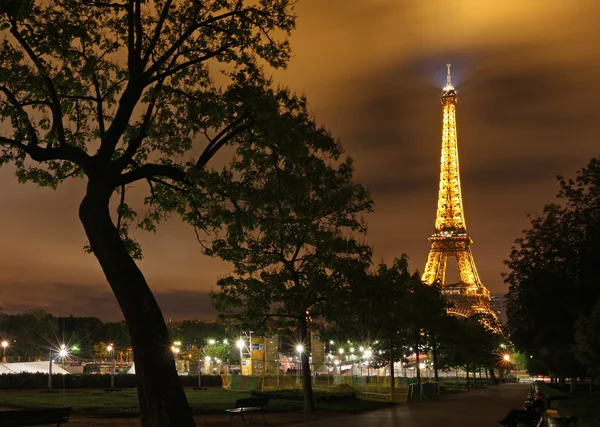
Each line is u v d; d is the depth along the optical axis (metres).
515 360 161.25
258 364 75.75
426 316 78.38
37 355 174.00
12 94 21.98
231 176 22.38
